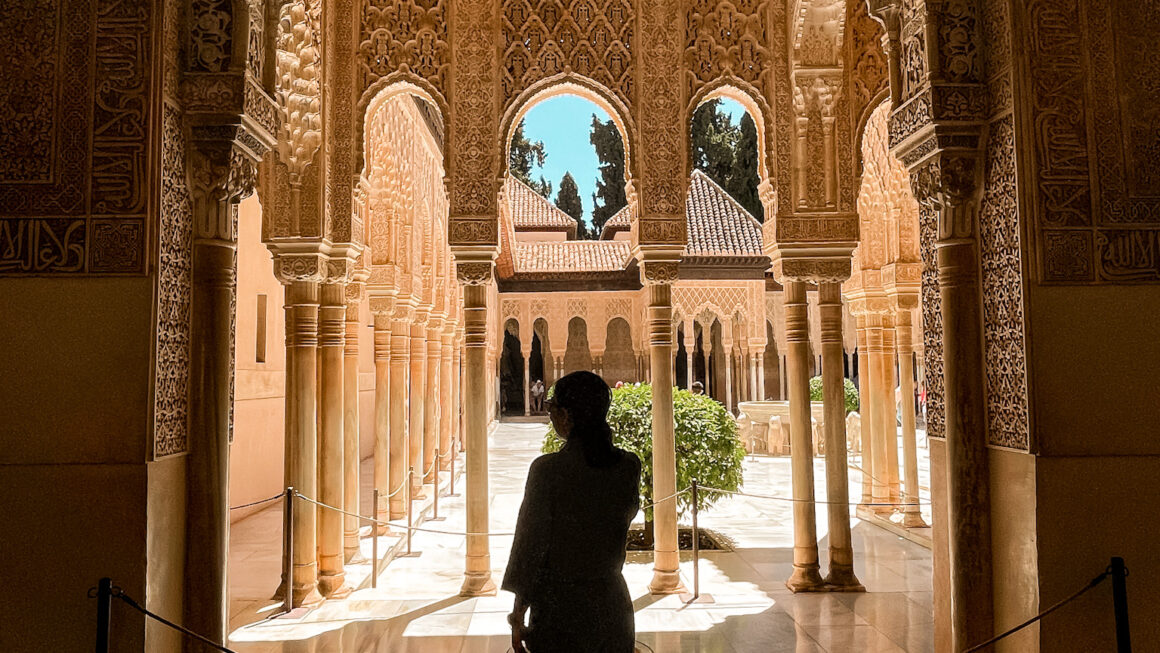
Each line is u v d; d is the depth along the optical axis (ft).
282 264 17.39
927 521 25.93
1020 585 8.90
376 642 14.56
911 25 10.10
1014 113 8.98
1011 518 9.09
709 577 19.49
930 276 10.77
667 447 18.07
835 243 18.39
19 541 8.20
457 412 46.06
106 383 8.33
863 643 14.28
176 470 8.96
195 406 9.29
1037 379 8.70
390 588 18.71
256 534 24.32
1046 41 9.00
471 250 17.92
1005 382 9.21
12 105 8.53
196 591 9.14
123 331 8.38
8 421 8.27
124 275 8.42
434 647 14.28
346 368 20.65
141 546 8.21
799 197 18.45
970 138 9.55
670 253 18.08
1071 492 8.59
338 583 17.93
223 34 9.24
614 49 18.33
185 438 9.21
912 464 24.97
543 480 7.42
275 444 29.94
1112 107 8.98
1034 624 8.59
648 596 17.60
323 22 17.52
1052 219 8.83
